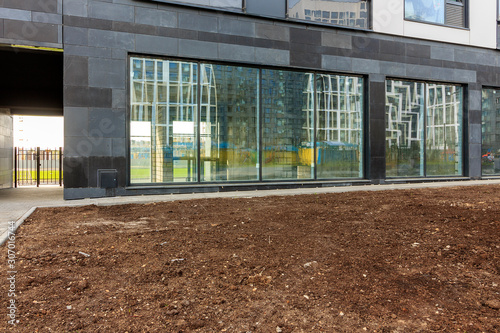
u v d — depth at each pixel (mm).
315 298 2908
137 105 9203
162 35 9172
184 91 9625
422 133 12266
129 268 3545
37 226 5473
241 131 10242
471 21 12812
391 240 4457
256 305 2795
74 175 8438
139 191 9008
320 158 11102
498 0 13367
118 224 5609
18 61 10320
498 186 10547
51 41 8234
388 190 9719
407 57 11805
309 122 10953
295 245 4293
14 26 7953
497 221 5082
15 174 13430
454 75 12523
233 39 9828
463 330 2398
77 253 3979
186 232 4980
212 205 7387
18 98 12320
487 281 3211
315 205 7164
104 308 2713
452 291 3025
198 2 9516
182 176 9656
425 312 2666
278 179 10633
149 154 9320
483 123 13211
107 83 8680
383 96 11523
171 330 2416
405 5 11875
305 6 10641
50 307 2699
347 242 4398
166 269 3508
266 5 10219
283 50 10336
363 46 11242
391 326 2467
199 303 2822
